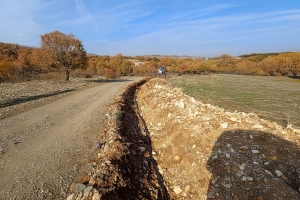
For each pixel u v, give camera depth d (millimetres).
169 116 7051
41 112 8477
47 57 22047
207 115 5969
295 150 3844
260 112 7020
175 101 8172
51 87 16891
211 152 4301
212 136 4777
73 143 5355
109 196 3234
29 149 4969
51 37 21719
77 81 23406
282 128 4805
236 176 3572
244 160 3832
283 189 3086
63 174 3928
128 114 8406
